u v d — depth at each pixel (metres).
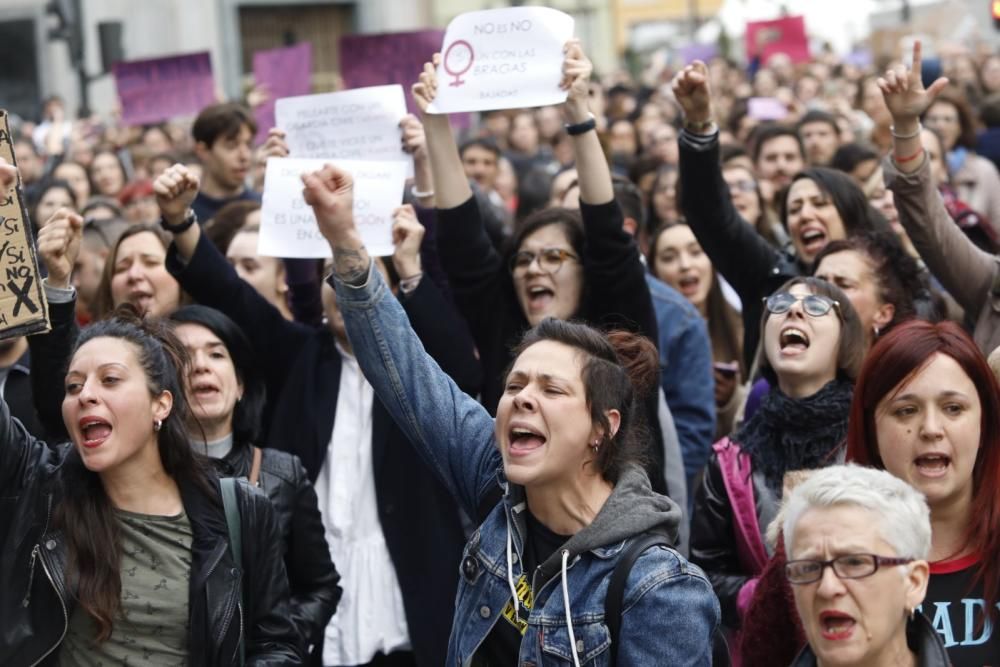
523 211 8.70
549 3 31.69
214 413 4.46
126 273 5.41
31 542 3.61
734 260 5.50
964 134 9.16
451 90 4.82
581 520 3.12
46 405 4.16
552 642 2.99
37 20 24.56
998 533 3.36
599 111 8.98
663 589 2.95
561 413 3.07
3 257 3.50
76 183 10.14
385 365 3.44
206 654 3.62
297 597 4.38
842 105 12.58
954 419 3.41
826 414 4.07
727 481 4.15
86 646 3.61
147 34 24.89
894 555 2.72
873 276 4.83
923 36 16.86
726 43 26.83
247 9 26.36
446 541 4.72
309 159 5.01
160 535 3.68
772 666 3.23
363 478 4.86
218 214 6.70
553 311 4.86
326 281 3.76
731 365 6.13
